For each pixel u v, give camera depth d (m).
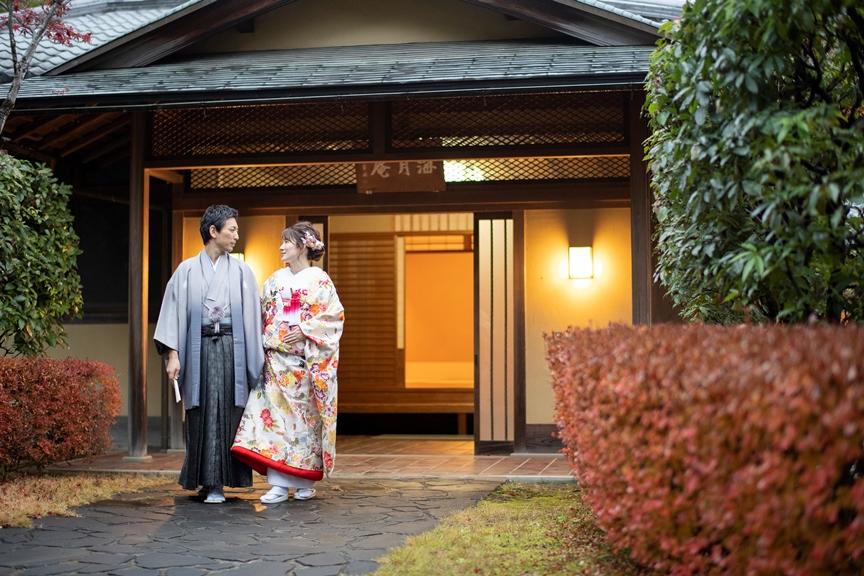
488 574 3.88
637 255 7.45
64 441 6.65
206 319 5.92
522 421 8.49
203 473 5.83
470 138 8.04
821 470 2.40
